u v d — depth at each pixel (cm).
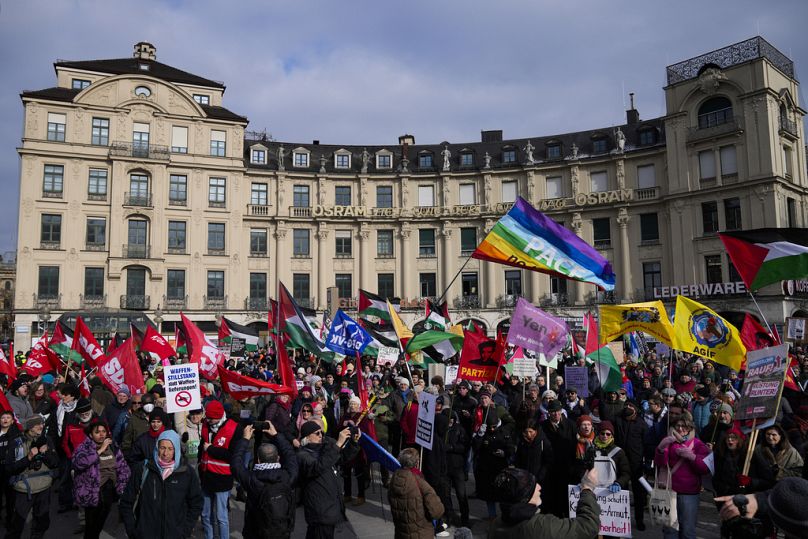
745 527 633
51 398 1345
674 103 4906
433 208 5622
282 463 818
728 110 4634
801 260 1113
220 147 5391
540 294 5356
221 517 934
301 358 2900
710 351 1412
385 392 1658
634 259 5106
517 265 1292
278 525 733
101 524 955
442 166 5775
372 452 944
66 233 4881
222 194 5359
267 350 3397
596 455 845
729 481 868
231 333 2917
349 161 5803
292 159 5694
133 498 773
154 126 5156
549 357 1324
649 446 1179
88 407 1109
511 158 5712
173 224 5191
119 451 966
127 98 5109
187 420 1188
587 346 1823
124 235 5009
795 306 4306
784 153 4603
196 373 1031
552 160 5484
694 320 1444
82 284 4888
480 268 5559
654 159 5109
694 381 1617
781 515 324
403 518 760
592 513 521
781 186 4438
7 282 10456
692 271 4728
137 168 5078
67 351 2156
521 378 1783
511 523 507
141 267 5028
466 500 1097
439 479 1062
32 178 4834
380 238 5688
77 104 4966
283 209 5509
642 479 895
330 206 5553
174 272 5153
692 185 4775
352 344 1652
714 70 4641
